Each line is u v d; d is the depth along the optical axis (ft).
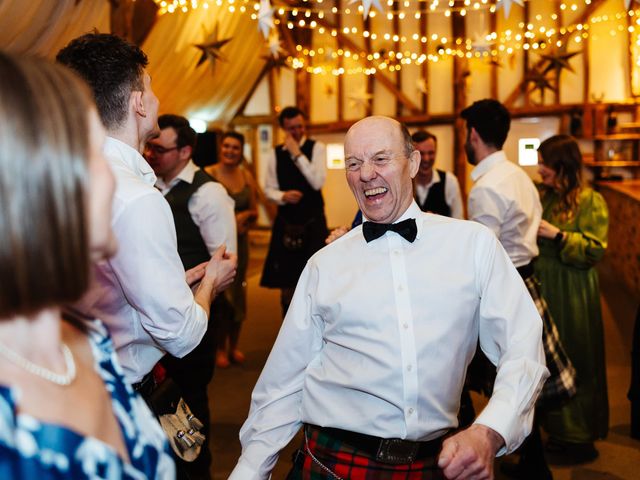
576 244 9.69
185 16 23.89
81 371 2.57
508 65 32.19
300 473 4.89
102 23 18.57
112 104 4.92
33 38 16.51
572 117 31.55
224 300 13.93
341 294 4.91
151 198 4.72
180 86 28.04
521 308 4.85
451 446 4.02
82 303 4.46
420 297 4.79
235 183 15.11
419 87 32.42
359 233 5.20
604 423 10.13
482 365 8.02
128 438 2.61
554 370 8.44
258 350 15.62
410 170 5.17
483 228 5.00
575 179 10.00
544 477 8.90
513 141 32.48
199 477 8.10
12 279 2.05
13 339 2.28
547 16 31.04
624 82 31.32
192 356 8.04
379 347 4.72
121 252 4.62
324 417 4.83
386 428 4.64
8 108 2.03
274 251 15.64
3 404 2.06
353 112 34.30
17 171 2.02
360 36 33.24
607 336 16.71
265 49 32.27
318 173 15.57
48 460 2.13
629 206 22.47
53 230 2.09
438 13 32.24
